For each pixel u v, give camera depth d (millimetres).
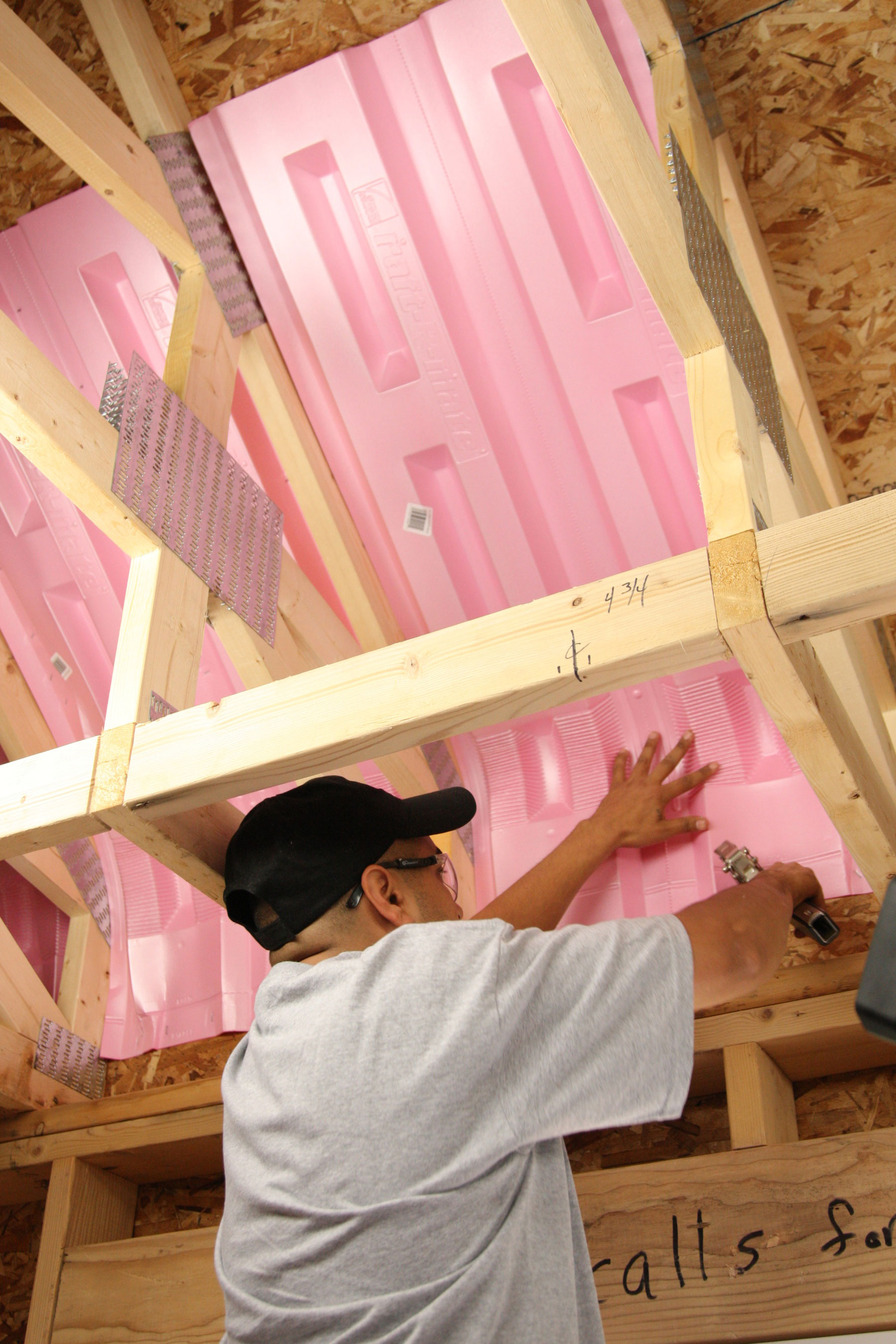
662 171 1297
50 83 1746
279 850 1255
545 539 2207
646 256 1278
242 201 2082
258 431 2234
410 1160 992
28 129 2180
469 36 1910
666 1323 1500
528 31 1191
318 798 1303
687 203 1377
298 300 2129
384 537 2252
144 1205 2201
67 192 2186
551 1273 999
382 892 1276
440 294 2068
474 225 2012
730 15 1895
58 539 2424
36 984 2275
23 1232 2271
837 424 2088
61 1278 1941
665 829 1991
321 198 2076
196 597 1688
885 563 1012
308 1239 996
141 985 2430
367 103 1991
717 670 2201
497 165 1967
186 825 1422
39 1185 2205
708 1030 1735
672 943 1133
